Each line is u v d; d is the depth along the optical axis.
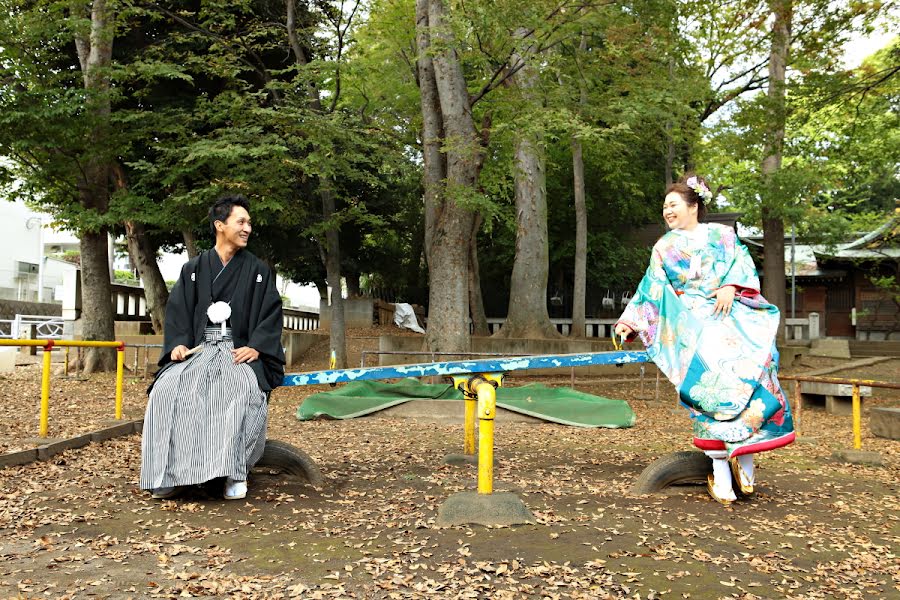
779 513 4.14
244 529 3.62
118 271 34.94
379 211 19.92
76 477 4.74
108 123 11.89
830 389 10.84
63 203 13.91
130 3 12.41
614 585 2.84
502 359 4.31
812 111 13.91
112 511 3.92
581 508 4.13
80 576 2.90
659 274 4.38
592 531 3.61
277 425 8.31
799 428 8.05
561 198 22.55
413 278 25.56
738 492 4.56
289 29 13.24
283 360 4.41
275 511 3.98
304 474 4.72
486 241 23.53
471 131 12.02
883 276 29.12
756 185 15.69
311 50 14.81
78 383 11.77
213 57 12.56
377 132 13.28
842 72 13.07
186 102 13.91
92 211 12.41
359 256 21.67
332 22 13.25
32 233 30.48
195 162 11.78
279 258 19.44
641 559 3.19
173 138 12.70
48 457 5.33
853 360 18.06
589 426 8.56
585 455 6.32
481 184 16.52
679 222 4.41
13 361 14.34
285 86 12.28
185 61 13.23
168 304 4.34
